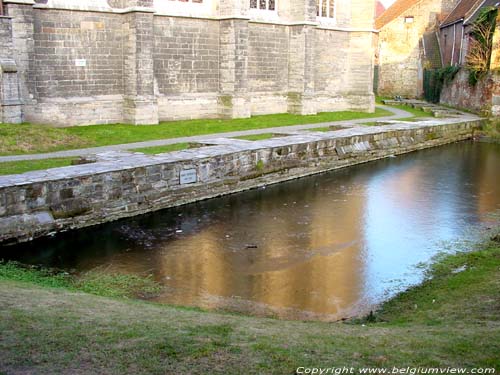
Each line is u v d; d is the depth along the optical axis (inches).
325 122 1312.7
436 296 386.9
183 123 1173.1
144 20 1095.6
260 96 1429.6
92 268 478.6
